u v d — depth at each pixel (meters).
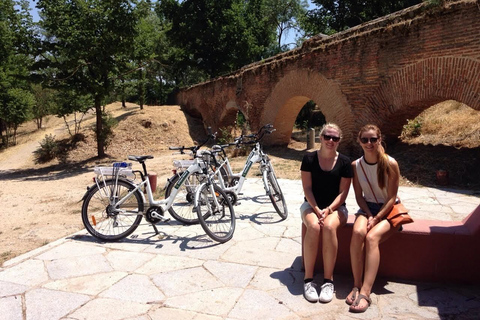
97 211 7.15
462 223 3.70
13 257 4.75
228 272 3.84
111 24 16.62
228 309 3.13
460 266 3.42
